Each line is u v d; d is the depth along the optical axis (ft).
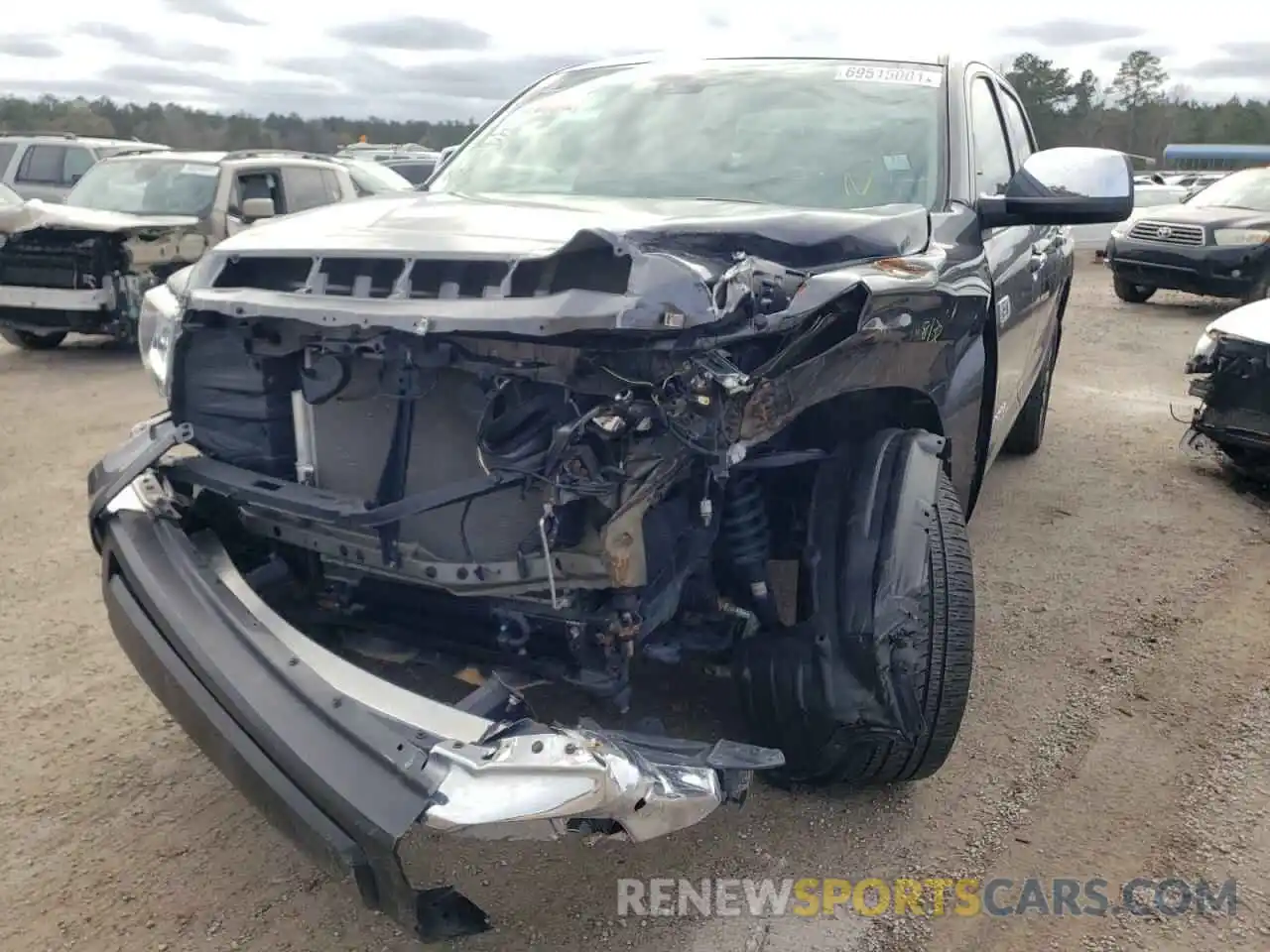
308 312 8.11
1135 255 46.44
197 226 32.89
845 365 8.46
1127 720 12.00
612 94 13.41
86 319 31.22
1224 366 19.57
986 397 12.78
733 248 8.52
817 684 8.96
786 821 10.07
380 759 6.73
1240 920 8.91
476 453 8.28
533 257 7.65
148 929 8.53
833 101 12.61
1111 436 24.04
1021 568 16.25
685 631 9.53
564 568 7.94
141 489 9.27
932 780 10.75
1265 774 11.01
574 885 9.16
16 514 17.85
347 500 8.51
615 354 7.43
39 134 55.11
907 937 8.64
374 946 8.43
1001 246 13.55
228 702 7.29
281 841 9.64
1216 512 19.07
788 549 10.08
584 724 7.63
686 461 7.67
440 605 8.98
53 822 9.82
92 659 12.88
